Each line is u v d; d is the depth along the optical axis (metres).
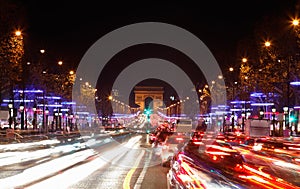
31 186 19.78
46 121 83.06
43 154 39.22
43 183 20.83
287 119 63.16
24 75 67.69
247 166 19.73
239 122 85.69
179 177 16.84
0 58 54.75
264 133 53.22
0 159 33.72
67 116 98.38
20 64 57.97
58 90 90.31
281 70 59.97
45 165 29.62
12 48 55.25
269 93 67.06
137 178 22.94
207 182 15.91
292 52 58.41
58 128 93.44
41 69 79.81
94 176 23.75
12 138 53.34
